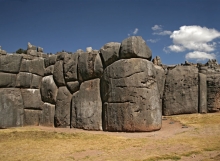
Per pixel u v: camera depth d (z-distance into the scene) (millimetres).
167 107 19234
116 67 16047
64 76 19422
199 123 15844
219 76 18516
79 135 14750
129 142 12156
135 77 15398
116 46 16766
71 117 18422
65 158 9867
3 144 12758
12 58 19797
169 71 19906
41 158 9953
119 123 15391
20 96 19812
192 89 18719
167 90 19469
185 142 11414
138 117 14938
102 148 11328
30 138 14312
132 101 15156
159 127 15477
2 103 18766
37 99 20484
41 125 20141
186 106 18641
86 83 18016
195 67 19312
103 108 16734
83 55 18266
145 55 16094
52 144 12531
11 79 19609
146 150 10492
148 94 15344
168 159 9188
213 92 18469
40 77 20953
